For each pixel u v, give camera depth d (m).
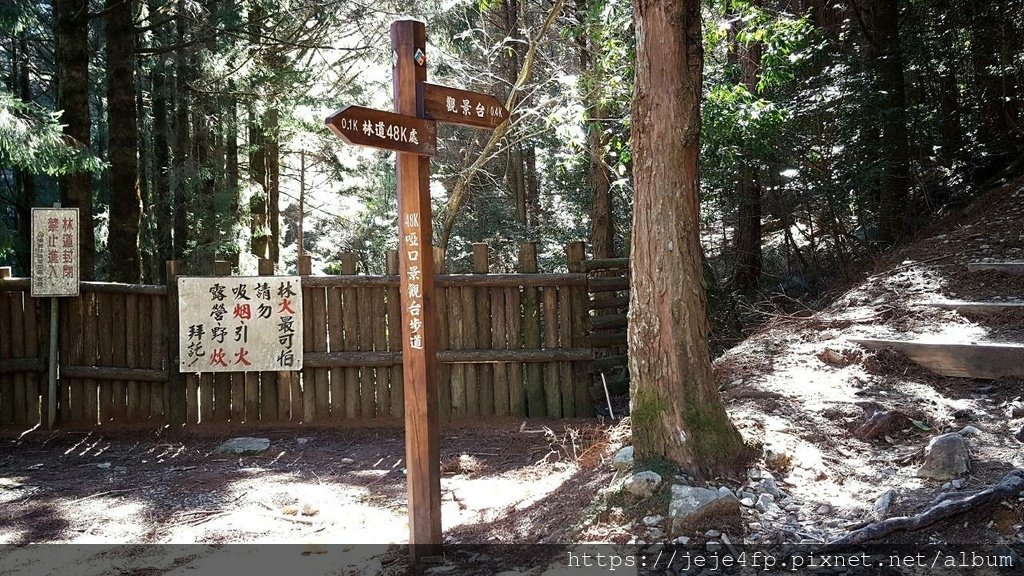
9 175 16.50
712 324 9.27
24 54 14.84
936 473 3.62
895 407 4.46
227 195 12.84
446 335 6.86
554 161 14.92
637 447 3.94
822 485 3.73
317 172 19.42
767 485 3.66
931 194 9.34
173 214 14.00
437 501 3.77
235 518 4.63
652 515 3.54
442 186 15.49
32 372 6.97
